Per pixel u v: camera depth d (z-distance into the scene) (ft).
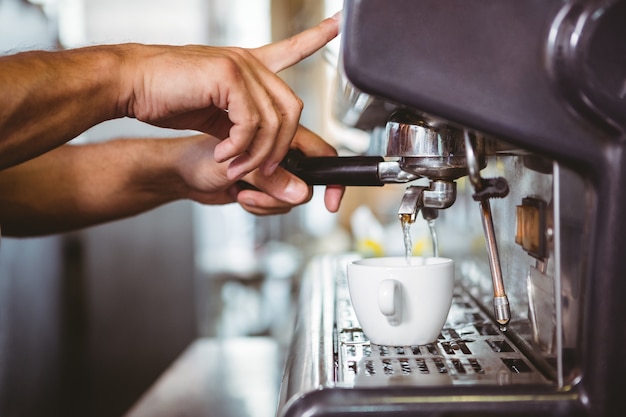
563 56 1.77
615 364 1.85
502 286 2.21
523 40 1.81
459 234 3.82
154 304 8.87
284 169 2.66
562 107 1.82
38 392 7.30
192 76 2.20
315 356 2.19
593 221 1.85
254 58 2.39
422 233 6.86
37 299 7.38
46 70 2.14
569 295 1.89
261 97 2.27
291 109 2.36
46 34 7.62
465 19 1.81
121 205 3.60
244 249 12.02
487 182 2.09
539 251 2.06
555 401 1.84
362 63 1.81
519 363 2.14
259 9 12.20
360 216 8.08
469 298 3.28
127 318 8.84
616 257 1.84
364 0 1.81
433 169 2.19
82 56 2.25
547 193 1.99
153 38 9.38
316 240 13.26
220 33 11.16
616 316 1.85
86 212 3.58
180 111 2.30
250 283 11.35
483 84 1.82
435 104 1.82
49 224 3.61
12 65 2.12
